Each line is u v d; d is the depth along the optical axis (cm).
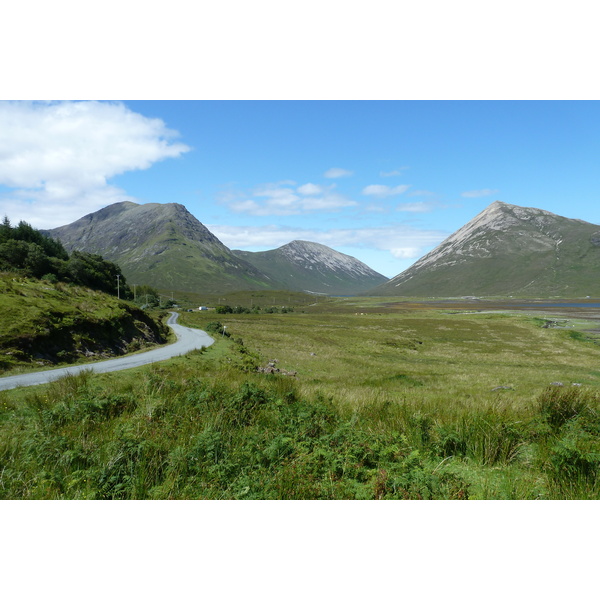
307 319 11612
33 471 543
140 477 514
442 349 6128
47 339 2270
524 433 660
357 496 488
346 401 1084
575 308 17625
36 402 1034
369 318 12525
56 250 9225
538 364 4597
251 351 3859
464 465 600
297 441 645
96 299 3797
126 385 1272
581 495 483
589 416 725
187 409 822
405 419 798
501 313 14212
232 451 606
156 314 9688
